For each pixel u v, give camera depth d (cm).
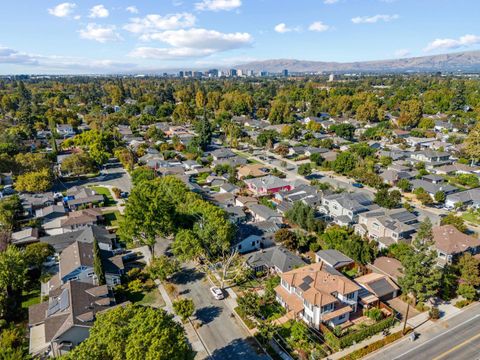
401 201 7588
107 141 11894
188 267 5116
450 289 4344
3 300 3984
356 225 6109
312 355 3316
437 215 6812
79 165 9181
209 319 3966
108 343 2477
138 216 4969
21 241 5494
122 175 9700
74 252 4906
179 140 12544
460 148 10975
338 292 3853
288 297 4081
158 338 2464
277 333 3666
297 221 6181
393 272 4600
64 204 7462
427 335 3659
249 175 9162
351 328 3759
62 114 15812
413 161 10144
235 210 6719
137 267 5116
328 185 8038
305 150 11606
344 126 13338
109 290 4366
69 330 3412
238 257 5281
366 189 8400
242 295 4406
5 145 10056
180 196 6525
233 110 19388
